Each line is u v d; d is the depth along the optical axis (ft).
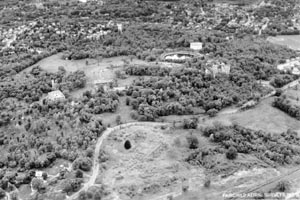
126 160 531.09
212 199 456.04
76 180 478.59
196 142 564.71
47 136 596.29
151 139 582.76
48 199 455.63
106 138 586.45
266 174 501.56
